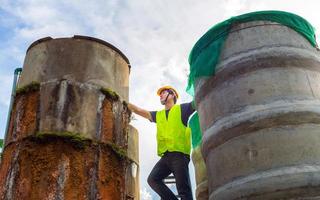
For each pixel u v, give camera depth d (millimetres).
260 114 3434
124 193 3936
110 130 3965
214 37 4012
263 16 3889
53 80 3875
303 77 3611
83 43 4137
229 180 3463
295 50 3705
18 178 3453
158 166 4637
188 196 4320
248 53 3725
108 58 4277
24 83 4051
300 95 3494
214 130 3740
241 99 3605
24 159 3520
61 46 4090
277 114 3387
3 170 3662
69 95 3787
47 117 3674
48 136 3551
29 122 3725
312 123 3385
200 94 4098
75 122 3695
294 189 3113
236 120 3547
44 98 3793
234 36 3904
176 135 4625
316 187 3107
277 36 3768
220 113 3744
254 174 3301
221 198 3465
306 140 3287
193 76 4270
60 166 3455
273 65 3621
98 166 3652
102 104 3969
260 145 3355
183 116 4719
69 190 3393
